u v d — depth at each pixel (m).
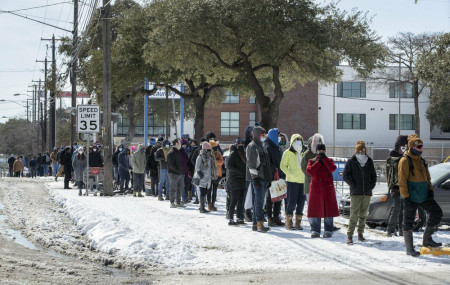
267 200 13.64
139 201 20.03
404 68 54.50
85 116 23.02
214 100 45.66
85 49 44.44
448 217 13.34
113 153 26.52
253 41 25.00
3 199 21.36
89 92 41.88
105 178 23.36
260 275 8.45
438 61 33.78
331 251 10.37
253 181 12.54
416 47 51.44
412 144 9.96
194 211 17.00
